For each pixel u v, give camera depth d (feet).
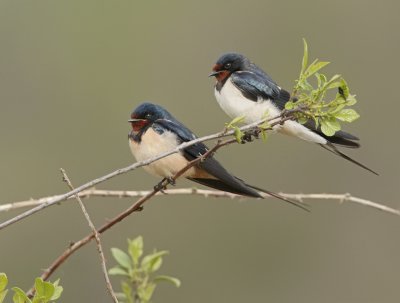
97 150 52.75
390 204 50.47
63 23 54.39
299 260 50.03
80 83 53.57
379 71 53.67
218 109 53.78
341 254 50.03
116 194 24.89
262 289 50.42
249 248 50.57
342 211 50.60
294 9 54.03
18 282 47.32
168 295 49.60
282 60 53.83
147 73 54.24
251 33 54.29
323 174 50.75
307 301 49.67
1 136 52.03
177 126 25.80
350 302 49.21
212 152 22.04
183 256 50.11
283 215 50.70
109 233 48.55
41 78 53.67
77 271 46.62
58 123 53.01
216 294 50.01
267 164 51.08
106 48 54.34
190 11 54.75
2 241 47.96
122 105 53.57
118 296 24.40
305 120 21.12
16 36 53.78
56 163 51.90
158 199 50.31
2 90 53.01
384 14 53.88
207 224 50.55
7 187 50.47
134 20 54.49
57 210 48.62
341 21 54.49
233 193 25.55
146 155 25.66
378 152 52.01
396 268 49.47
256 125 20.99
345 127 52.75
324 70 53.83
